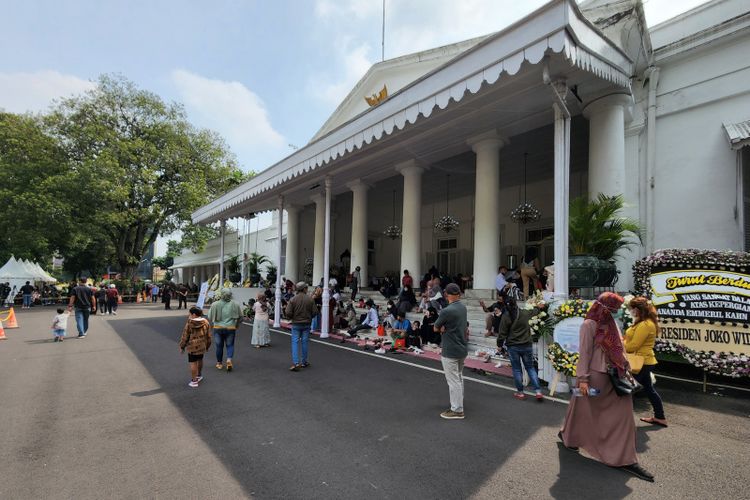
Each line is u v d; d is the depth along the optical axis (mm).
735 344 5789
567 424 3893
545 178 16938
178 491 3191
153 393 5930
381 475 3430
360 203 15984
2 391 6055
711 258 6098
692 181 8516
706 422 4625
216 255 35375
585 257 6824
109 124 29203
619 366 3566
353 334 11062
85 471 3535
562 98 6238
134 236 33188
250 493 3162
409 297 11875
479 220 11070
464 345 4926
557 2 5164
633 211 9234
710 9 8570
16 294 27938
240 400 5574
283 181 11594
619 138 8227
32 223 24859
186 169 31688
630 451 3477
